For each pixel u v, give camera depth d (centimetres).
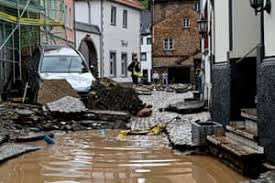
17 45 2583
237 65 1098
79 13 4466
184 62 5869
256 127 919
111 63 4672
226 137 1034
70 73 2016
